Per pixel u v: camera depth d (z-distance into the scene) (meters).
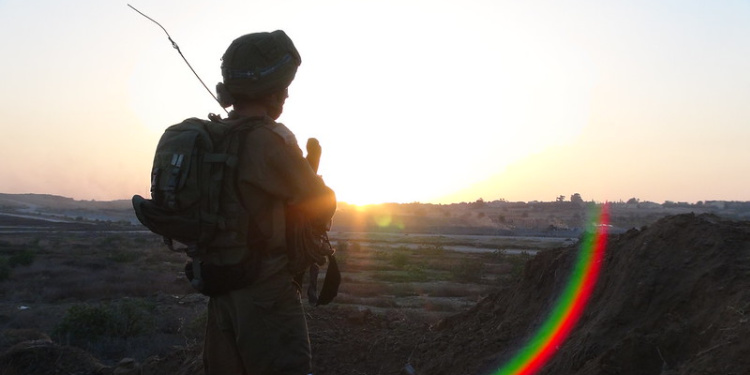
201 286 2.73
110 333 12.99
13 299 21.86
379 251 61.03
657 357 4.05
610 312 4.55
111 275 30.38
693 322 4.11
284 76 2.91
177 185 2.64
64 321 12.98
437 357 5.77
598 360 4.17
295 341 2.81
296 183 2.75
